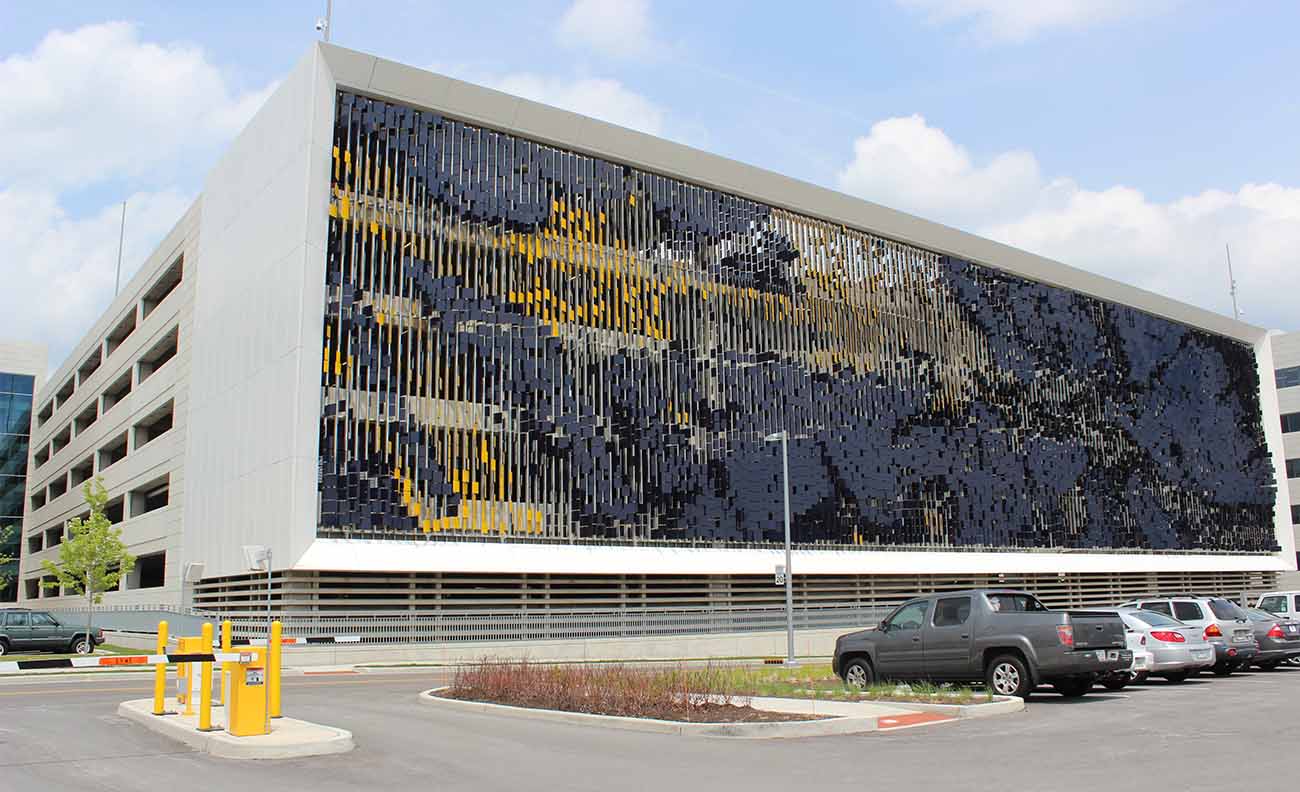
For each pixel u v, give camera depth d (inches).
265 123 1349.7
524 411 1293.1
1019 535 1813.5
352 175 1238.3
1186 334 2299.5
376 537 1167.0
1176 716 573.0
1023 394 1891.0
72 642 1283.2
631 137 1446.9
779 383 1544.0
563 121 1387.8
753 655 1393.9
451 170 1301.7
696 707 577.6
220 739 458.9
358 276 1216.2
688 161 1505.9
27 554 2827.3
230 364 1369.3
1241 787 353.1
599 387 1366.9
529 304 1326.3
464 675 722.8
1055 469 1905.8
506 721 580.7
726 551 1425.9
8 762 433.1
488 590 1229.1
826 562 1518.2
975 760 428.5
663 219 1477.6
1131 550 2014.0
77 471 2464.3
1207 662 815.7
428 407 1224.2
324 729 497.4
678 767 420.5
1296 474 2598.4
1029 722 556.4
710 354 1482.5
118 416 2009.1
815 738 506.9
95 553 1528.1
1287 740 467.5
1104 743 468.8
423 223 1268.5
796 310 1596.9
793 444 1542.8
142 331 1883.6
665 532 1379.2
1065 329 2001.7
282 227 1252.5
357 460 1160.2
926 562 1647.4
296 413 1149.7
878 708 601.9
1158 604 894.4
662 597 1379.2
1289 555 2395.4
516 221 1334.9
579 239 1390.3
